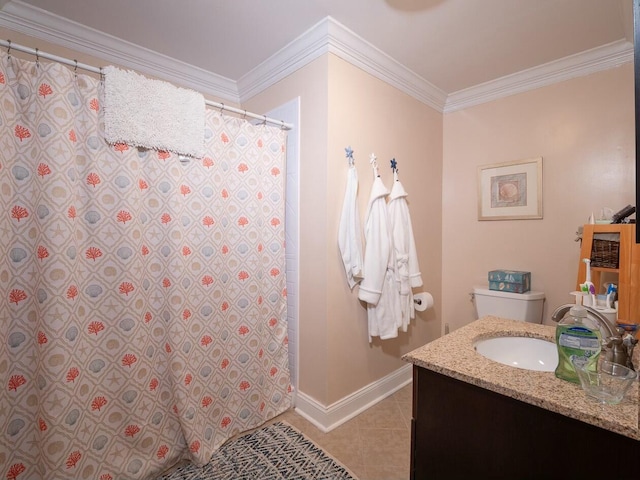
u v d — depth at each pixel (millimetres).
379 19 1658
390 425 1821
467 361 977
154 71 2088
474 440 895
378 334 1914
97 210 1339
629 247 1312
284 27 1742
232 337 1746
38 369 1224
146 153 1473
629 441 658
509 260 2289
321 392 1813
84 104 1307
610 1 1510
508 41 1840
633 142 1827
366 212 1939
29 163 1219
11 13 1563
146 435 1447
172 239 1508
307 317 1902
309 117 1860
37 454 1243
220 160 1694
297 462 1524
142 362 1450
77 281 1287
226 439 1682
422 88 2330
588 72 1960
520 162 2219
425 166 2443
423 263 2439
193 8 1592
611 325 871
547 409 750
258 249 1850
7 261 1192
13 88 1189
